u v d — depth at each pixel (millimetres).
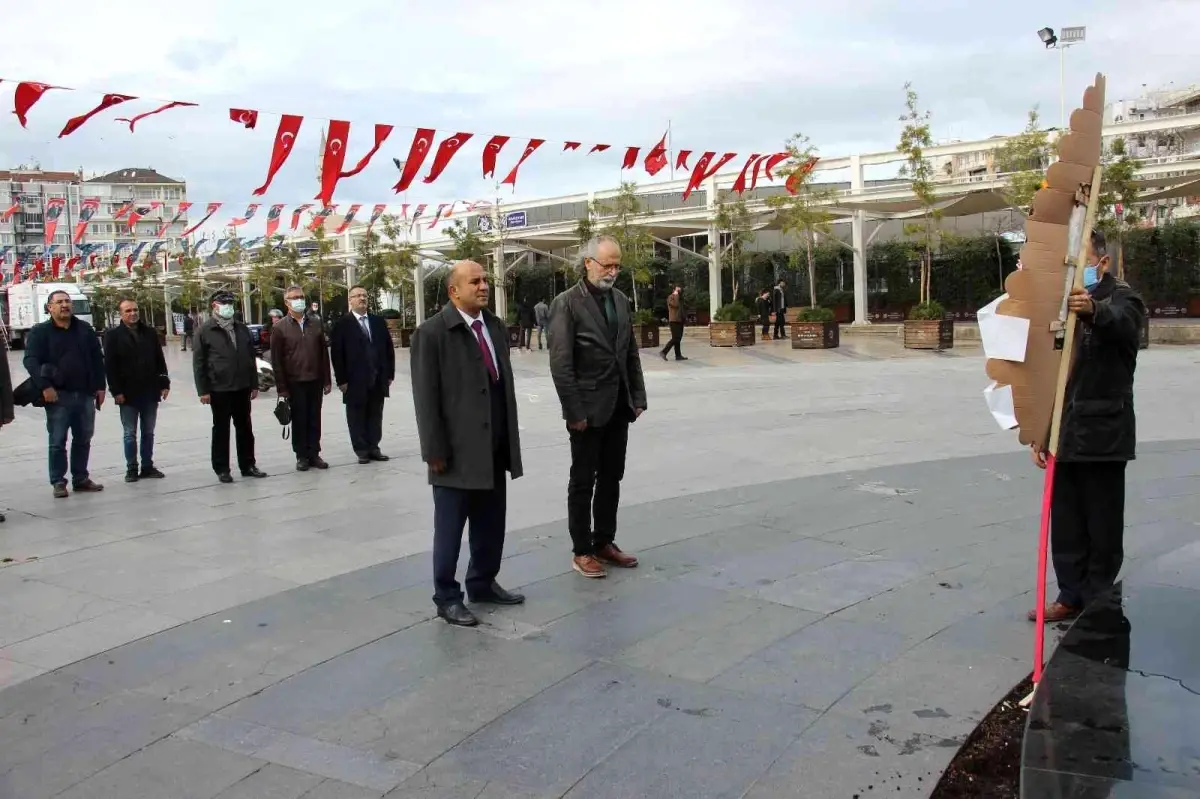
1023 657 3953
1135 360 4121
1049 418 3547
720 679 3854
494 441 4691
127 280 51844
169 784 3156
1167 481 7125
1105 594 3311
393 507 7211
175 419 13312
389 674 4004
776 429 10602
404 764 3252
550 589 5066
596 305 5129
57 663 4203
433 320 4574
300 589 5184
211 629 4594
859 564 5344
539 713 3604
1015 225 30984
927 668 3875
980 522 6199
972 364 18125
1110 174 20484
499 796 3033
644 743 3338
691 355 23172
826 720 3453
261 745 3410
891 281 32594
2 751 3410
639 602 4816
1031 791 2191
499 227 31781
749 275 34812
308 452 8984
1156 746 2346
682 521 6430
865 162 26203
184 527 6664
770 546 5754
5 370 7465
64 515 7121
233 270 43781
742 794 2984
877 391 14102
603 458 5348
